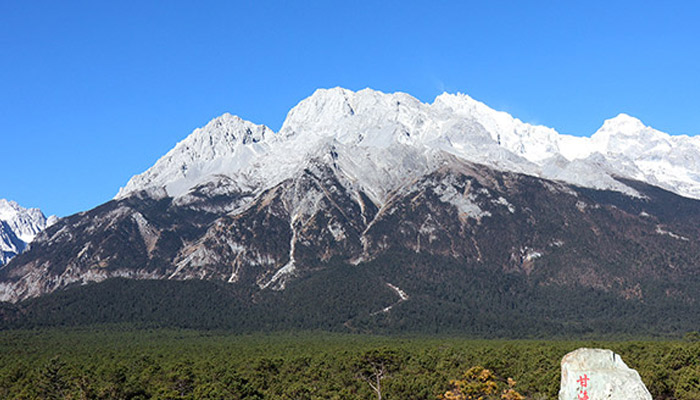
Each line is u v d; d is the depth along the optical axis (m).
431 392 145.25
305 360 189.38
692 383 128.25
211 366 181.62
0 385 168.12
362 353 171.75
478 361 164.25
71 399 147.38
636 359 158.75
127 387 151.12
